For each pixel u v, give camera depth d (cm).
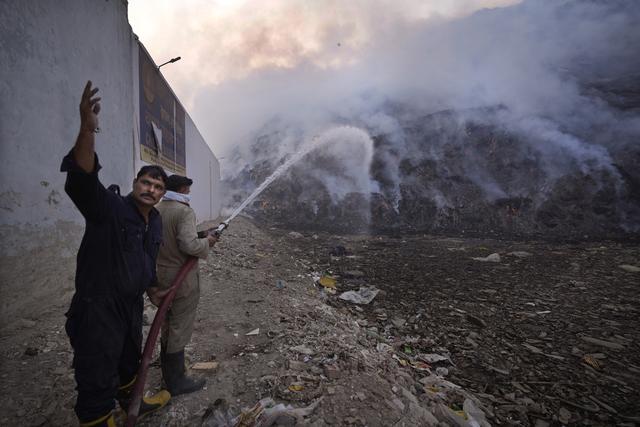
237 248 809
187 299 211
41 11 317
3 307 278
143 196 160
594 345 392
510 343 396
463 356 362
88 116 124
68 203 356
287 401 209
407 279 683
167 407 203
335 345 296
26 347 260
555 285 637
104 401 151
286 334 315
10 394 207
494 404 277
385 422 198
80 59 381
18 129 290
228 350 286
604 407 277
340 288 603
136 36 562
